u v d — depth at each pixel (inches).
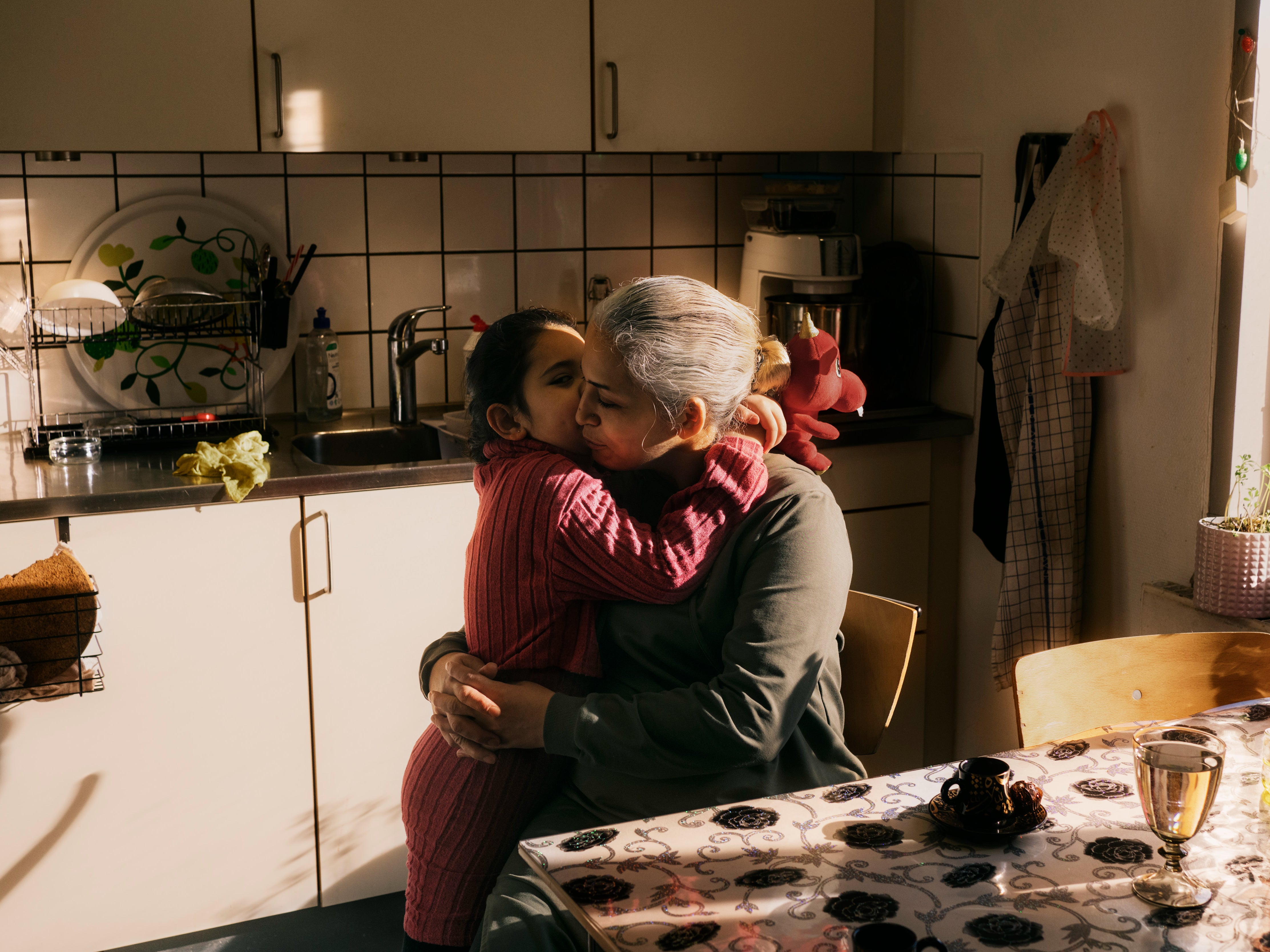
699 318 49.7
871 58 107.3
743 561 51.0
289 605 84.7
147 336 99.5
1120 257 85.1
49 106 83.0
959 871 40.3
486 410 54.6
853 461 100.3
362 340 107.1
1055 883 39.3
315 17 88.5
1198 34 79.2
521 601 51.3
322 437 99.7
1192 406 82.7
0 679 75.2
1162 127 82.7
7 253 94.5
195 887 85.0
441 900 54.1
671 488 56.9
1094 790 46.6
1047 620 92.0
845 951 35.5
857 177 118.2
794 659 48.5
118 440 91.8
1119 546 90.3
